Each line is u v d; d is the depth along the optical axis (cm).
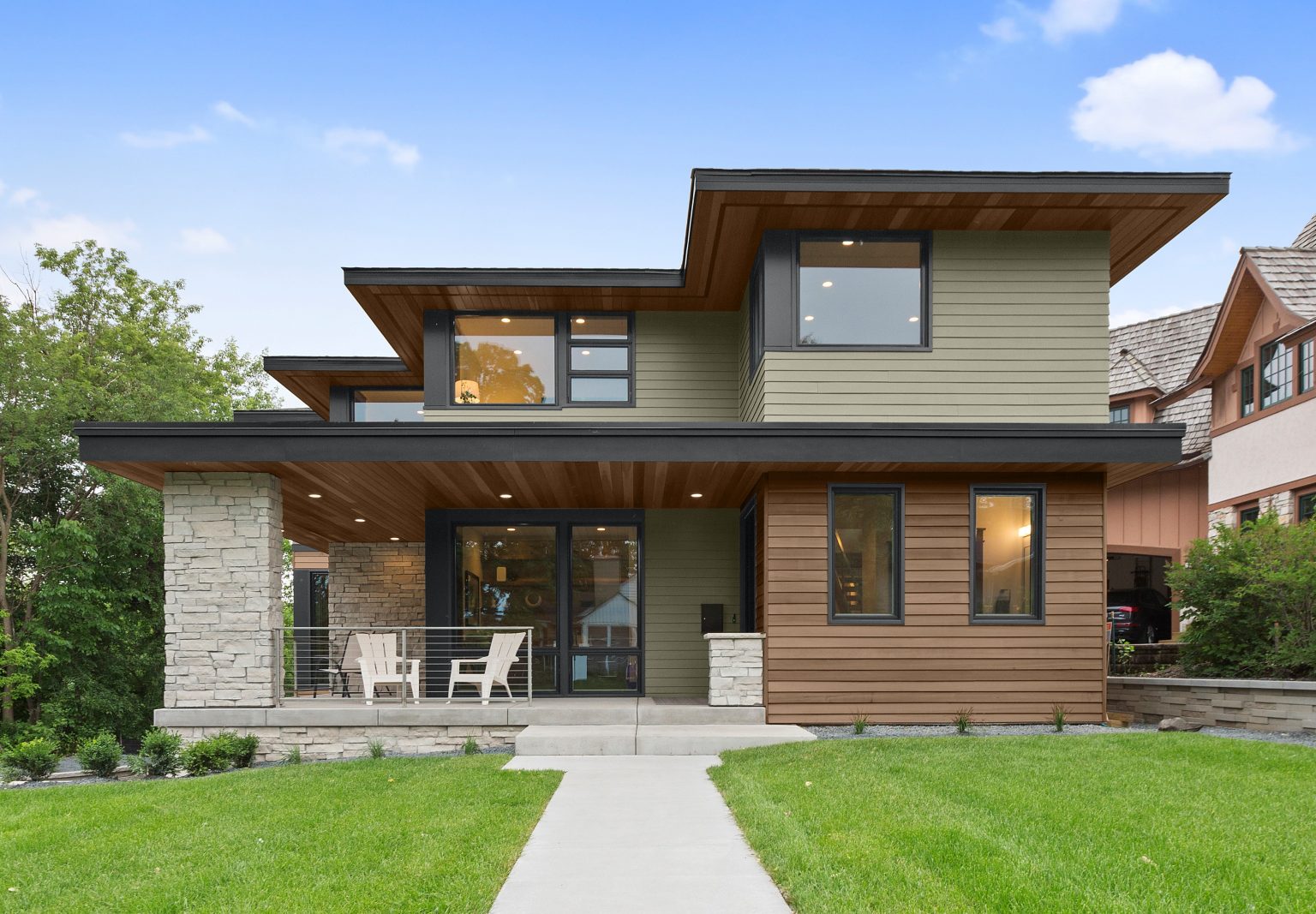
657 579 1275
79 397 1812
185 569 981
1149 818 545
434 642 1238
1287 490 1478
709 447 918
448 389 1232
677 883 462
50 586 1741
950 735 923
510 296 1205
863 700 1002
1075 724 1008
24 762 871
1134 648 1294
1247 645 1047
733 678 1016
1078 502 1029
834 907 402
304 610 1955
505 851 510
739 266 1123
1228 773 679
